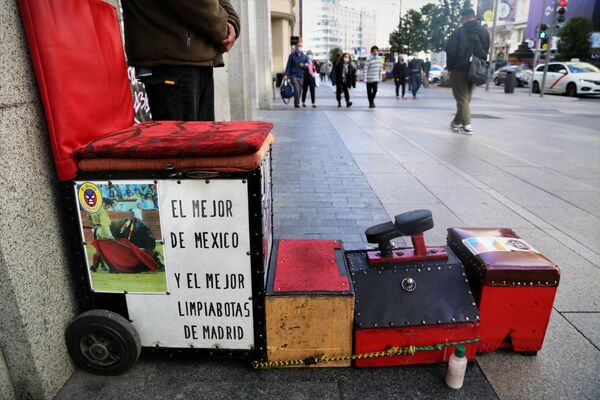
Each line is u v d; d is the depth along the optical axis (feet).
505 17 202.59
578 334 7.90
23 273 5.68
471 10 26.99
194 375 6.81
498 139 27.12
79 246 6.38
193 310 6.58
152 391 6.48
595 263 10.53
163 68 8.64
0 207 5.31
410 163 20.29
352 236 11.87
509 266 6.81
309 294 6.50
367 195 15.47
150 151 5.79
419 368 7.02
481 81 27.30
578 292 9.24
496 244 7.54
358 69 138.21
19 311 5.65
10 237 5.47
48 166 6.13
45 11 5.64
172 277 6.42
